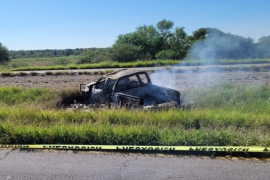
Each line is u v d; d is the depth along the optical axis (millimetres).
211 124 5695
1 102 9914
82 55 50969
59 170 3920
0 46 49062
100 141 4848
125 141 4781
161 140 4711
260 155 4293
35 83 15812
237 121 5746
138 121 5926
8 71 21578
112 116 6273
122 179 3633
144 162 4121
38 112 6695
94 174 3779
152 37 52969
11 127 5336
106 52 43156
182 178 3611
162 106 7355
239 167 3900
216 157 4262
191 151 4449
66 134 4973
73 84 14867
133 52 41562
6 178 3721
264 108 7125
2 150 4711
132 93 8875
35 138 4996
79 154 4480
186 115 6082
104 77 9523
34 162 4203
